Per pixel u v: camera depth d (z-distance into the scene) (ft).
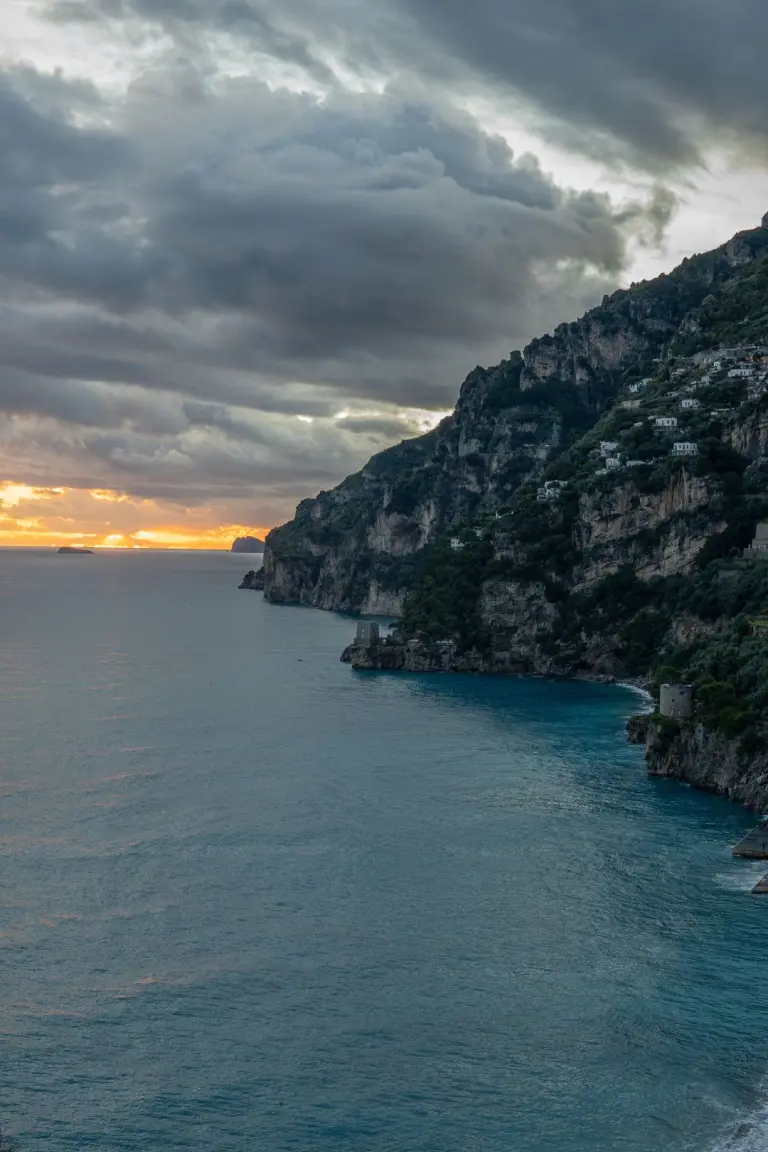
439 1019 418.31
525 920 502.79
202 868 566.36
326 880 551.59
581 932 490.49
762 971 452.76
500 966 458.50
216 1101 370.73
